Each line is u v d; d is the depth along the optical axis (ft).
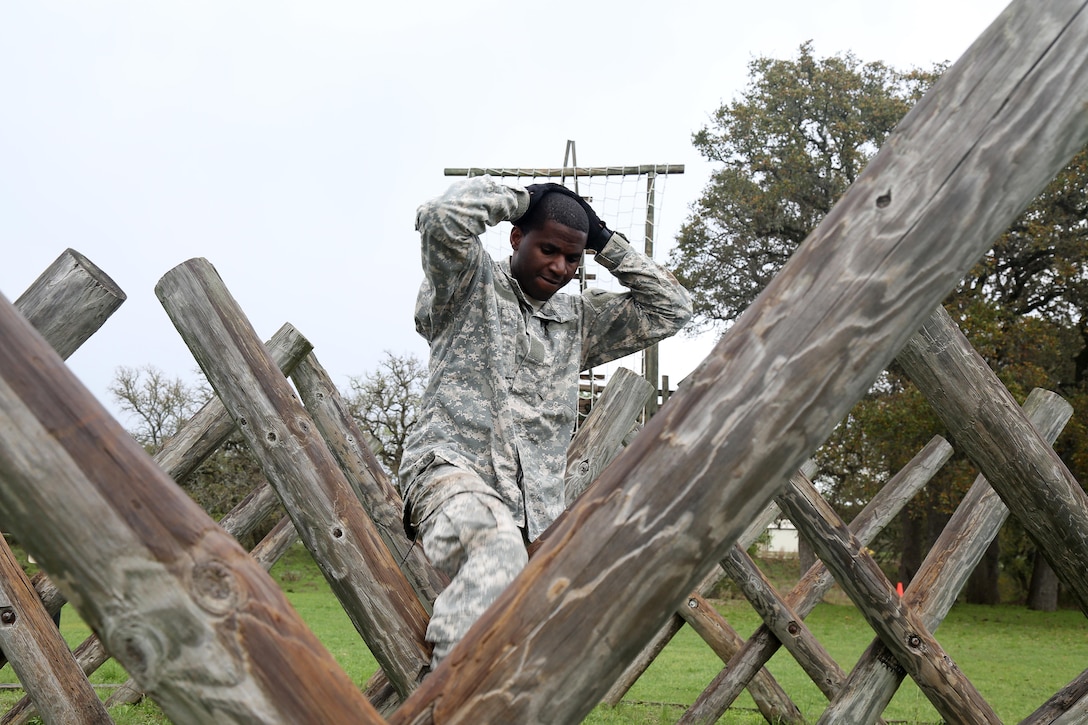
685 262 100.27
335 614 55.21
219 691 3.56
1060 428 11.75
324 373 13.78
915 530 91.91
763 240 98.89
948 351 9.25
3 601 9.48
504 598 4.10
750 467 4.04
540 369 7.81
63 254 9.82
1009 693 34.40
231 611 3.61
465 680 4.02
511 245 8.20
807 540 12.82
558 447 7.75
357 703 3.71
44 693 9.41
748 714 25.80
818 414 4.06
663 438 4.12
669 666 37.96
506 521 6.52
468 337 7.62
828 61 97.91
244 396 8.71
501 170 29.78
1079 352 89.56
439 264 7.18
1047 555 9.52
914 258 4.08
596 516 4.09
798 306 4.12
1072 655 52.19
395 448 92.32
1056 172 4.11
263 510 21.91
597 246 8.55
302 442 8.59
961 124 4.13
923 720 24.64
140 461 3.66
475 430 7.38
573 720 4.01
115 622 3.55
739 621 63.05
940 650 12.10
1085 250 83.10
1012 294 90.38
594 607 4.01
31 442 3.51
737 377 4.11
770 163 95.45
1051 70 4.10
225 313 8.96
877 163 4.19
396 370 93.71
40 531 3.52
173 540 3.60
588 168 29.91
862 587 12.32
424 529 6.82
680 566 4.03
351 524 8.22
